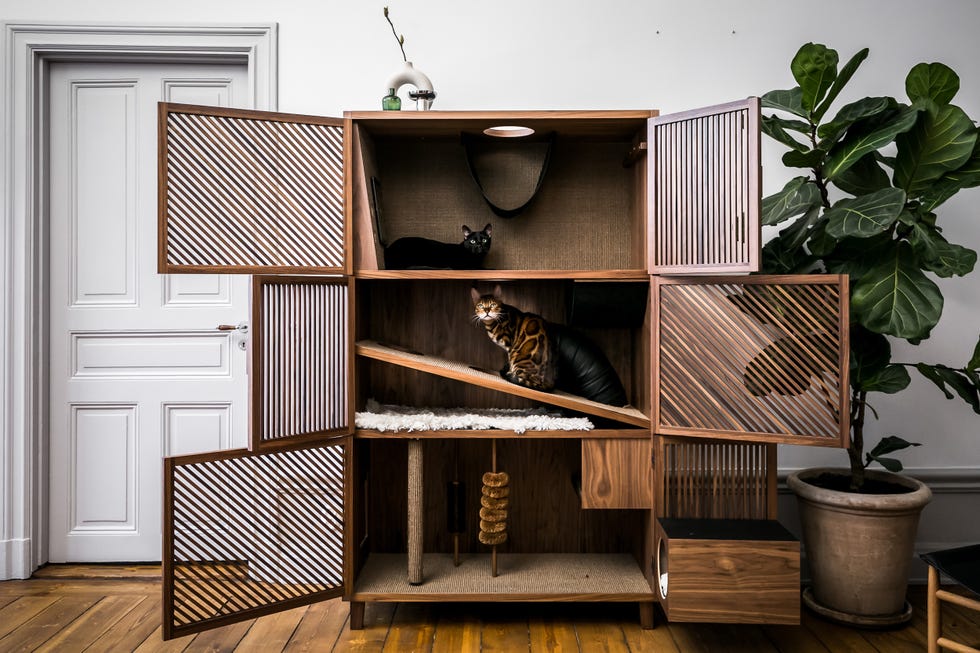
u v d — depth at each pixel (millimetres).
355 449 1878
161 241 1647
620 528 2164
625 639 1772
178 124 1676
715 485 1764
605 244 2152
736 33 2186
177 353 2311
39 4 2189
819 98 1795
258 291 1645
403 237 2041
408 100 2178
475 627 1842
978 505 2207
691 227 1682
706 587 1503
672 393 1750
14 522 2188
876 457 1895
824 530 1827
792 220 2186
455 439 2174
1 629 1816
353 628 1825
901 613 1825
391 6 2189
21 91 2186
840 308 1603
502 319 1938
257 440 1655
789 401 1670
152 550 2307
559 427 1789
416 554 1857
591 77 2186
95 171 2301
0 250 2176
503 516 1891
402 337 2162
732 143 1613
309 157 1794
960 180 1781
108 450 2305
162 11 2195
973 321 2182
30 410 2199
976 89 2174
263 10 2189
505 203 2150
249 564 1971
